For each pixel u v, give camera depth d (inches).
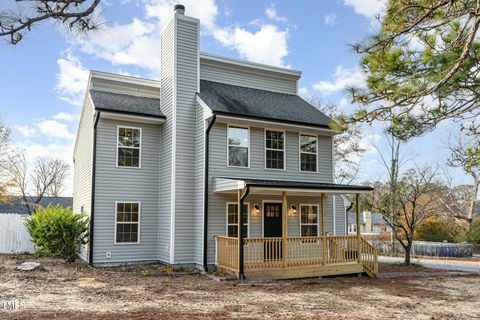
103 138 530.9
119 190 535.2
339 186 515.5
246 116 520.7
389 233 1332.4
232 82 634.2
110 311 280.1
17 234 644.1
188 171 534.3
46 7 135.6
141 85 635.5
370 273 525.3
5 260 538.6
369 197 878.4
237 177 535.8
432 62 197.2
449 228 1119.0
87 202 557.3
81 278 422.3
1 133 1117.7
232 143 540.1
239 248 449.7
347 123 232.1
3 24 129.4
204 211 509.0
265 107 580.1
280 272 469.4
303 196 588.4
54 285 377.7
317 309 313.1
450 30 199.9
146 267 514.6
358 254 524.7
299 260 488.1
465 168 272.7
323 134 613.6
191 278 450.3
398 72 214.1
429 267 676.7
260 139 562.3
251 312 293.9
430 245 936.9
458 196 1120.2
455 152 301.1
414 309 326.6
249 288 401.1
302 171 589.9
